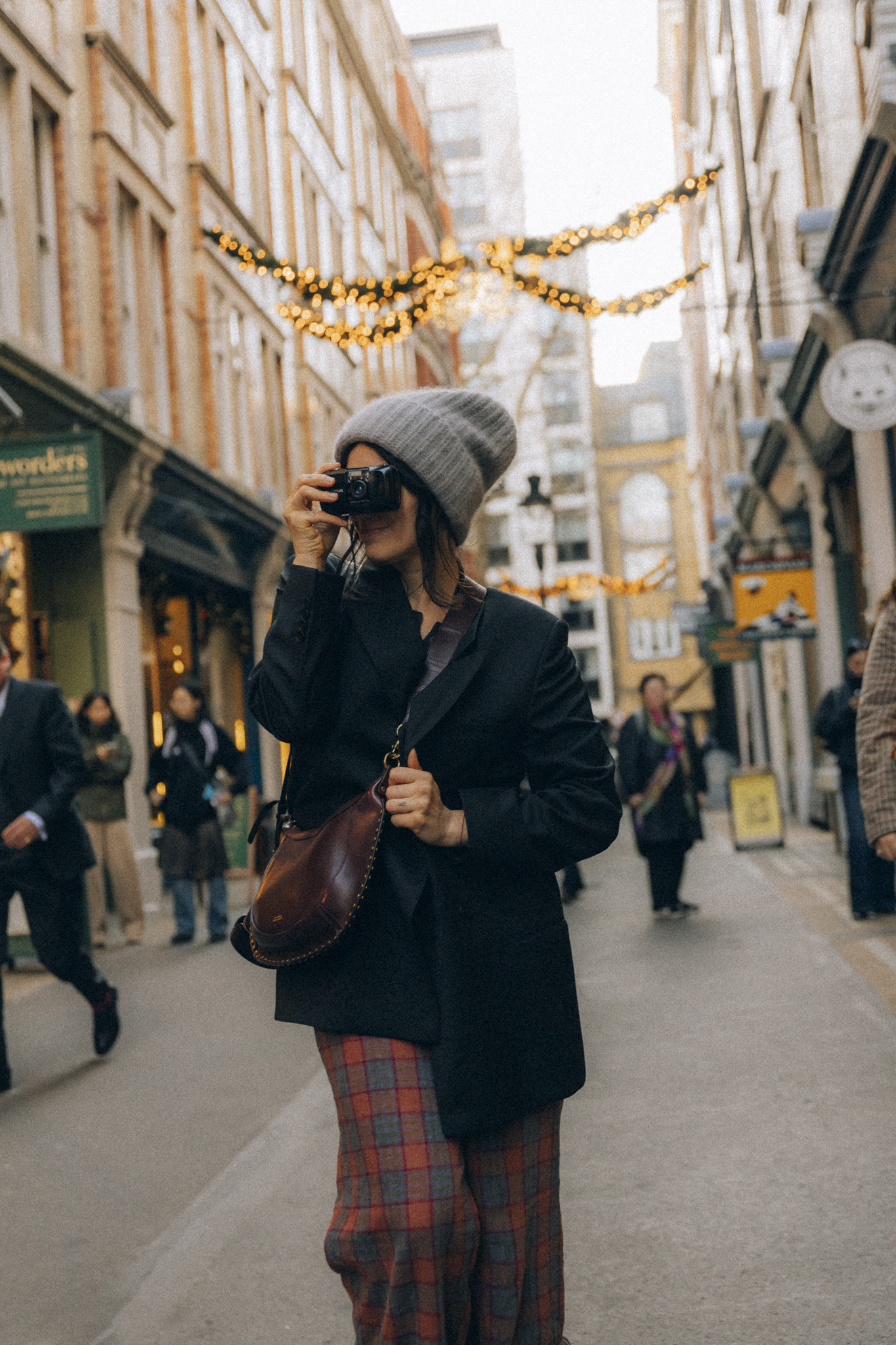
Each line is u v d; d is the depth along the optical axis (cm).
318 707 225
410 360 3603
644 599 6438
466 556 239
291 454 2264
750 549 2644
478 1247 213
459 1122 207
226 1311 348
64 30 1346
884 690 377
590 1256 373
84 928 1042
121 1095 579
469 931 216
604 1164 455
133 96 1527
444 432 226
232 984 867
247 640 2080
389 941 216
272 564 2089
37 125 1317
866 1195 404
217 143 1894
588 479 6438
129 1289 368
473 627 227
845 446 1473
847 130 1273
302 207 2412
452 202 6334
